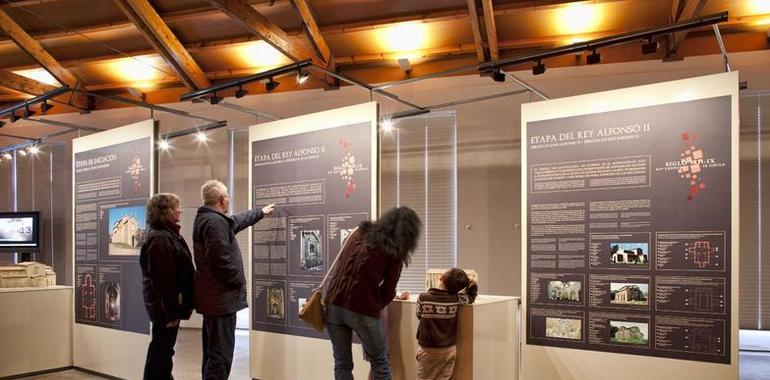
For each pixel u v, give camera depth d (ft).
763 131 21.03
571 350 12.83
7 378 17.63
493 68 16.57
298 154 15.67
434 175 25.03
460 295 11.67
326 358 14.65
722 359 11.10
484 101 24.03
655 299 11.85
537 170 13.46
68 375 18.22
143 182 16.66
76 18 24.44
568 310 12.90
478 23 21.74
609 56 22.22
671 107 11.83
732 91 11.14
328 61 24.70
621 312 12.25
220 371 13.17
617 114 12.46
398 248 11.18
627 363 12.14
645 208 12.03
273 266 16.08
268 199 16.35
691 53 21.30
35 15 24.31
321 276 14.90
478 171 24.04
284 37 22.45
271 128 16.40
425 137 25.22
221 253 13.07
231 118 27.73
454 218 24.59
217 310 13.17
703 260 11.35
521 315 13.52
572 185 12.96
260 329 16.33
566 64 22.76
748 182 21.17
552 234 13.20
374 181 13.94
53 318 18.90
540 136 13.46
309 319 12.14
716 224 11.23
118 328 17.39
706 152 11.39
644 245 12.01
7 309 17.76
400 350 12.91
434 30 23.00
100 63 27.40
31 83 26.94
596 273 12.58
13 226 29.76
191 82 26.16
